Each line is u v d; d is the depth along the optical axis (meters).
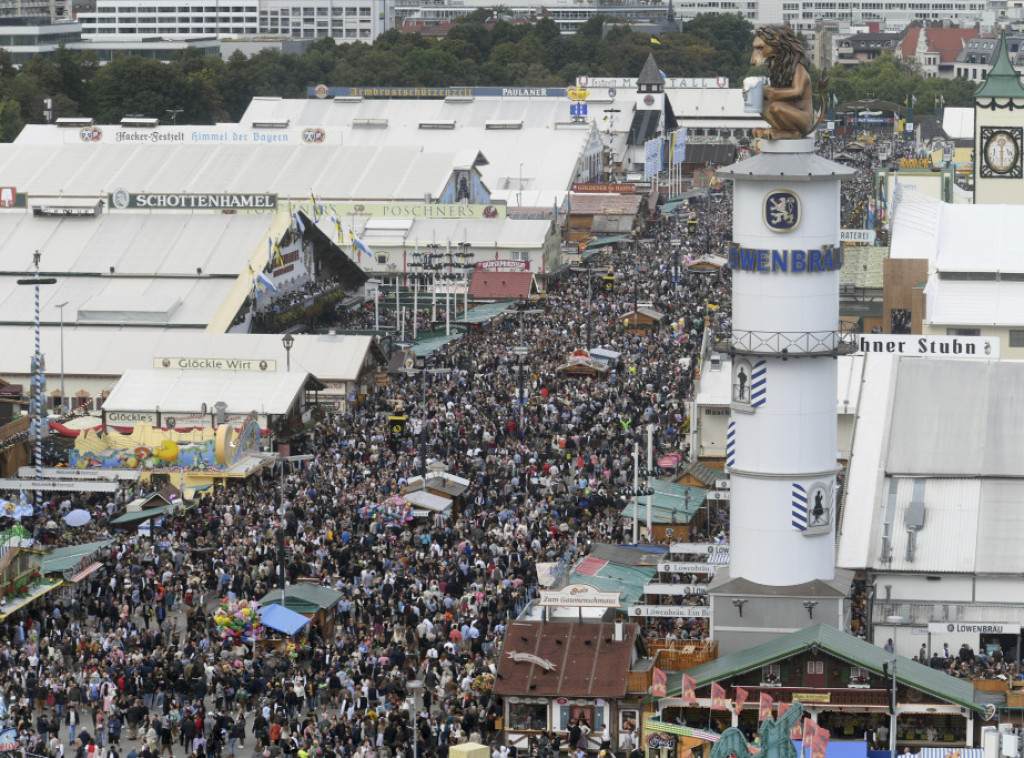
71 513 170.88
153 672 133.00
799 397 139.38
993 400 164.12
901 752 122.69
